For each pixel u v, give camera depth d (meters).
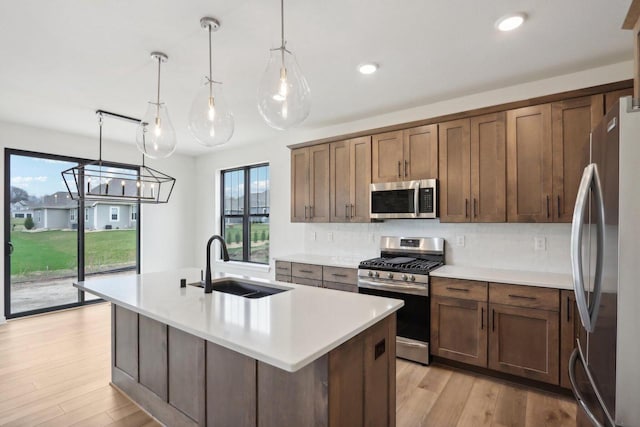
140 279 2.66
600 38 2.21
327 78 2.84
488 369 2.74
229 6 1.86
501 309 2.61
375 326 1.73
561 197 2.55
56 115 3.79
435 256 3.43
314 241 4.45
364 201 3.60
